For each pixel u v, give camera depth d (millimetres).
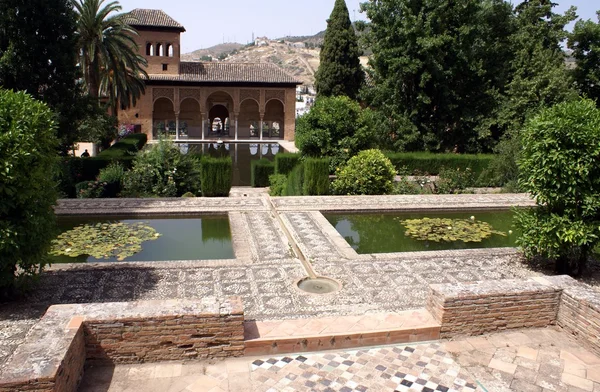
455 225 10414
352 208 11219
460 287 4848
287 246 8328
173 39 33250
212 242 8992
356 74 30359
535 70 18391
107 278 6613
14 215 5535
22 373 3125
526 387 3928
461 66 19328
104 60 20797
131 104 32906
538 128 7059
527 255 7547
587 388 3941
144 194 13242
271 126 38875
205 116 35750
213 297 4402
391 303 6043
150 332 4027
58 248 8148
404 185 14320
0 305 5652
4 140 5188
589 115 6797
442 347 4547
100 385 3760
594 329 4496
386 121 19828
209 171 13797
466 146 20188
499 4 20812
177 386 3793
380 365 4199
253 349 4277
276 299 6062
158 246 8617
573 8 20750
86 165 15484
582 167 6605
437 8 18234
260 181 17406
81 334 3832
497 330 4848
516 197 13203
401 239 9430
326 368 4129
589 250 7125
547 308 4953
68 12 14742
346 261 7605
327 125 15102
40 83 14359
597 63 19422
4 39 13719
